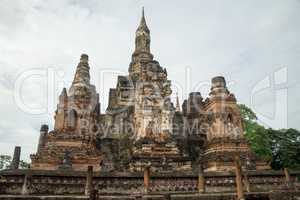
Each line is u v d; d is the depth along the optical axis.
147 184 27.67
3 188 29.53
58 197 23.86
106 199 24.08
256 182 33.88
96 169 39.25
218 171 35.69
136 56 70.56
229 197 24.50
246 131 54.75
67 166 37.09
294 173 34.84
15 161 36.00
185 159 42.72
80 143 41.91
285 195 22.77
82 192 31.27
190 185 33.00
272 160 54.84
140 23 76.00
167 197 23.30
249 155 40.94
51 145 41.09
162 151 44.00
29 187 29.84
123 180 32.62
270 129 58.47
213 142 42.88
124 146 50.62
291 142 56.50
